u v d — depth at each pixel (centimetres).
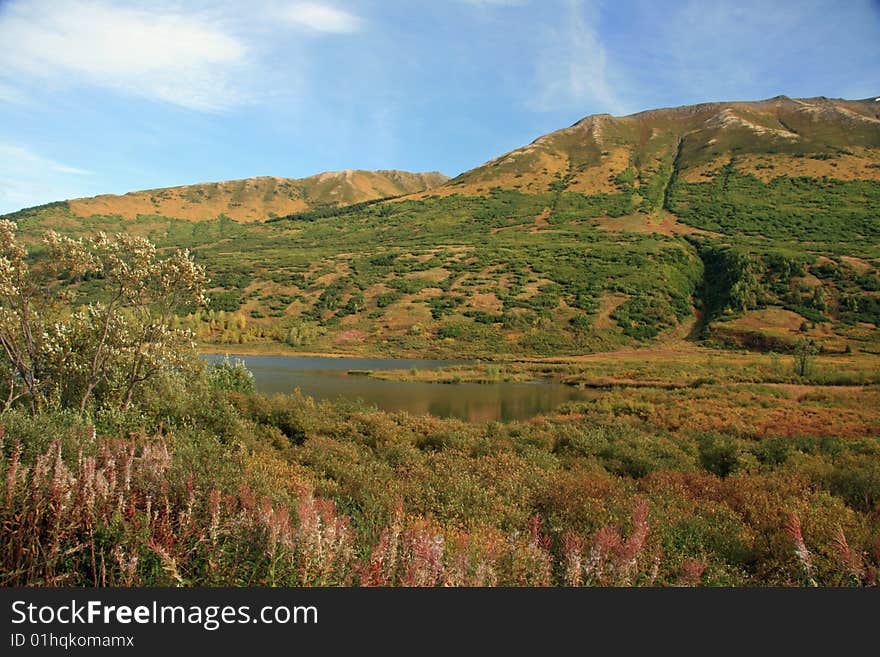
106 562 400
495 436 1698
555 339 7225
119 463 556
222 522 454
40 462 448
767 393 3534
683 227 12644
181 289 1391
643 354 6712
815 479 1129
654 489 988
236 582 388
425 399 3591
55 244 1213
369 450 1316
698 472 1264
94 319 1341
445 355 6856
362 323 8244
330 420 1725
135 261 1317
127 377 1355
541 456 1344
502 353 6919
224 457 790
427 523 589
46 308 1295
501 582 431
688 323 7950
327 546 413
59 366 1246
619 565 455
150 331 1370
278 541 429
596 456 1495
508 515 718
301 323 8275
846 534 651
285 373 5119
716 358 6175
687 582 460
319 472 938
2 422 657
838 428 2288
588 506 734
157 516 429
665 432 2073
